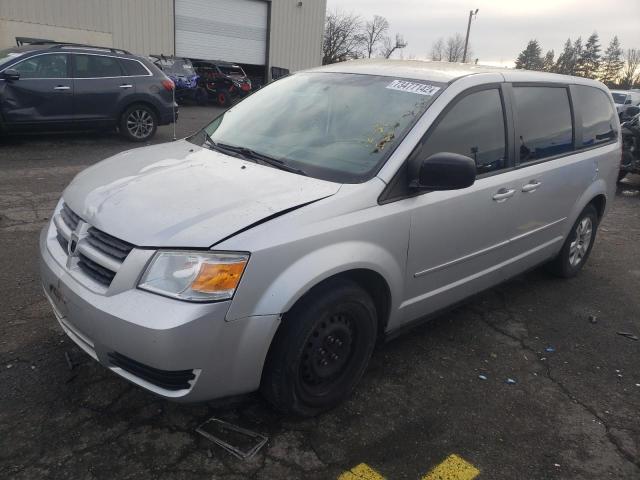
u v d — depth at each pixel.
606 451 2.82
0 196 6.45
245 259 2.32
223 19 23.25
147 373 2.35
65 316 2.62
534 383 3.38
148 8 21.05
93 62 10.09
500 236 3.74
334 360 2.84
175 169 2.99
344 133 3.20
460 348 3.71
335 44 50.78
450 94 3.26
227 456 2.54
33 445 2.51
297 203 2.58
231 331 2.34
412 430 2.84
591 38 83.50
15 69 9.24
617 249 6.29
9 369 3.03
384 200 2.86
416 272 3.15
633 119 10.27
